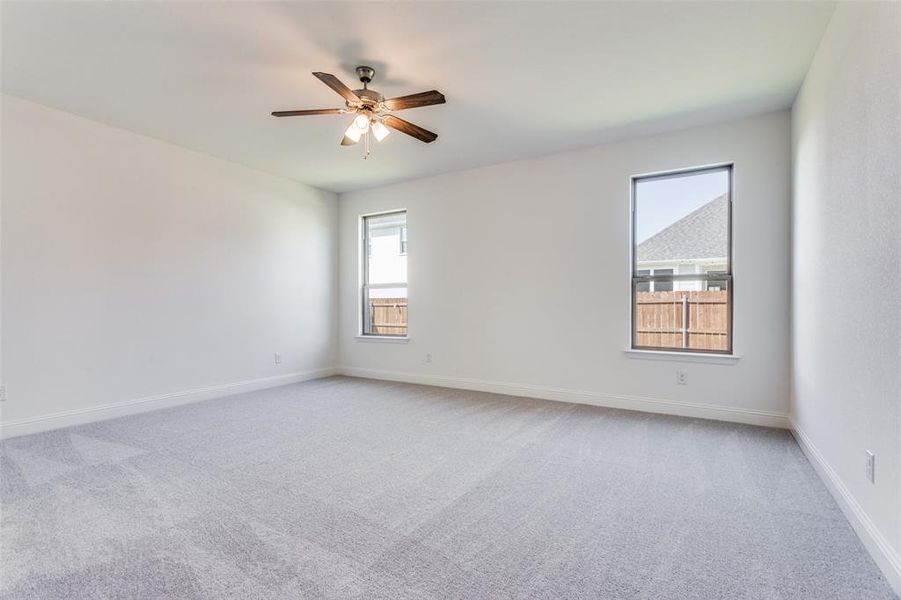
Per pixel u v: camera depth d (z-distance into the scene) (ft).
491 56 8.94
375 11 7.52
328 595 5.05
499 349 15.97
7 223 10.67
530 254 15.30
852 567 5.56
